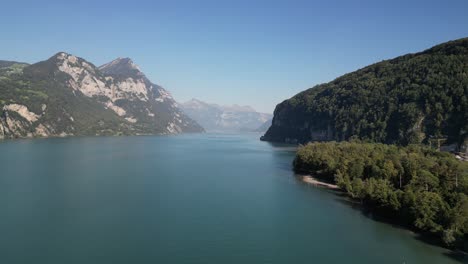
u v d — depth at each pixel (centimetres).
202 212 11256
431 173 13012
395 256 8206
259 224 10206
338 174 15412
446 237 8638
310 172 18788
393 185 13012
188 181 16375
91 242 8688
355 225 10231
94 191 13950
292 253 8288
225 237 9162
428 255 8281
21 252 8050
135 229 9606
